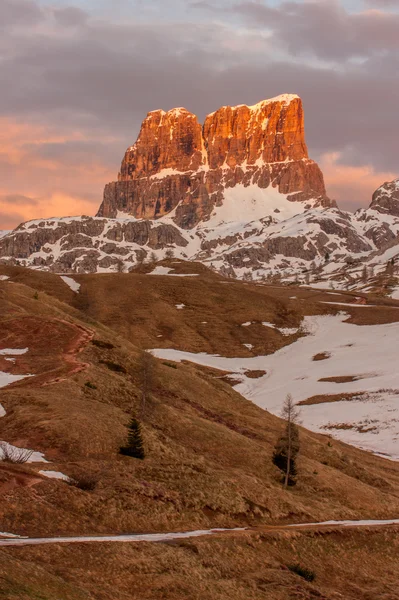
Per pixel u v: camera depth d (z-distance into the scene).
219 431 77.50
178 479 56.91
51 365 81.62
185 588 39.62
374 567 55.16
